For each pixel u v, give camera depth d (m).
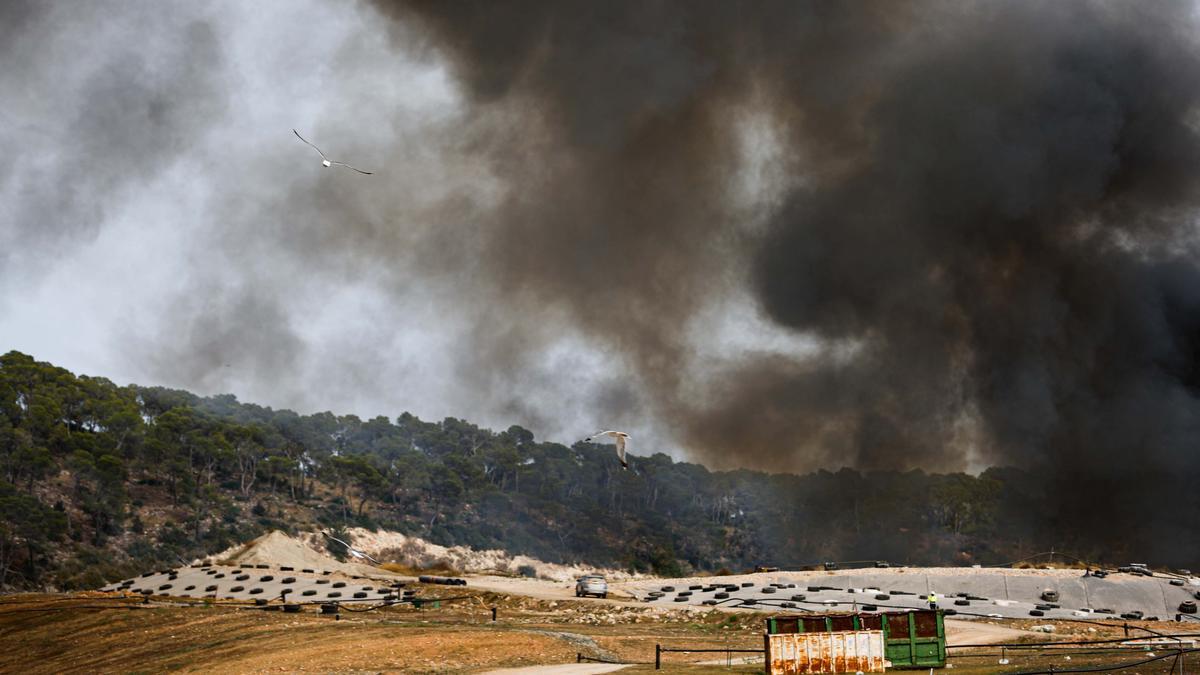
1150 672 33.81
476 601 77.50
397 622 62.56
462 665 46.44
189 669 51.16
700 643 52.38
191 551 143.75
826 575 80.50
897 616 33.97
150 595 82.38
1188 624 57.16
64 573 126.62
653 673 39.59
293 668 47.22
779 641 33.22
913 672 33.16
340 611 70.75
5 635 67.25
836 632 33.53
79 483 148.88
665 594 78.12
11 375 161.12
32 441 150.00
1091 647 43.47
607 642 52.47
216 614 67.94
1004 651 42.88
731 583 80.75
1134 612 71.44
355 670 46.00
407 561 163.75
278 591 82.19
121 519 144.88
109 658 58.34
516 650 49.50
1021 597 73.81
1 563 122.50
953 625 56.59
